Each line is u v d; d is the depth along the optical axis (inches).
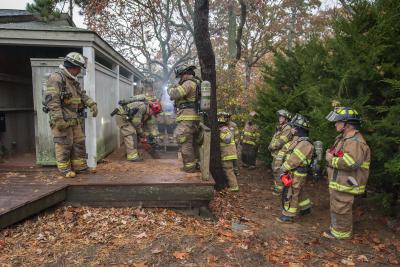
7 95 254.1
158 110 277.0
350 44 211.9
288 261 148.1
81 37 208.1
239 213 213.2
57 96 179.9
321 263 149.3
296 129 199.3
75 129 199.0
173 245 150.3
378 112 191.9
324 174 293.9
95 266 131.1
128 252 142.6
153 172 212.5
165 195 186.7
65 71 183.5
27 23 245.0
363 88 204.1
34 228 157.1
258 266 141.7
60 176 198.5
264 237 174.4
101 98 247.8
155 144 280.7
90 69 211.9
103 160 248.2
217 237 164.6
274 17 727.1
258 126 349.1
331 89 224.5
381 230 188.1
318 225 196.2
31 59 208.2
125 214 179.0
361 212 215.0
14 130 264.8
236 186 267.4
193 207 192.7
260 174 338.6
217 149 255.6
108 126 273.7
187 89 196.7
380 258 155.8
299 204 209.0
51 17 249.9
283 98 304.5
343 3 330.3
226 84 446.6
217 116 256.7
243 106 451.8
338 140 171.9
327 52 254.7
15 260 130.7
